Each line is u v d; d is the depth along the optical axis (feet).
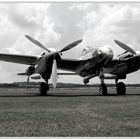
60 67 56.95
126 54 51.65
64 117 21.95
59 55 47.85
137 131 16.57
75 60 52.26
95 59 50.37
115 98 43.29
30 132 16.47
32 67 52.95
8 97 48.91
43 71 49.67
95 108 28.17
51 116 22.45
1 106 30.73
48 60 48.11
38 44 49.75
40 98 44.78
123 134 15.83
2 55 49.08
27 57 49.75
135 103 33.76
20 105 31.89
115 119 20.92
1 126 18.24
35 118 21.48
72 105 31.65
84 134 15.90
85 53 52.85
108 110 26.35
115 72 55.52
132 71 54.03
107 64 51.55
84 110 26.48
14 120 20.54
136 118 21.35
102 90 52.75
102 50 48.96
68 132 16.43
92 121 20.03
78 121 20.08
